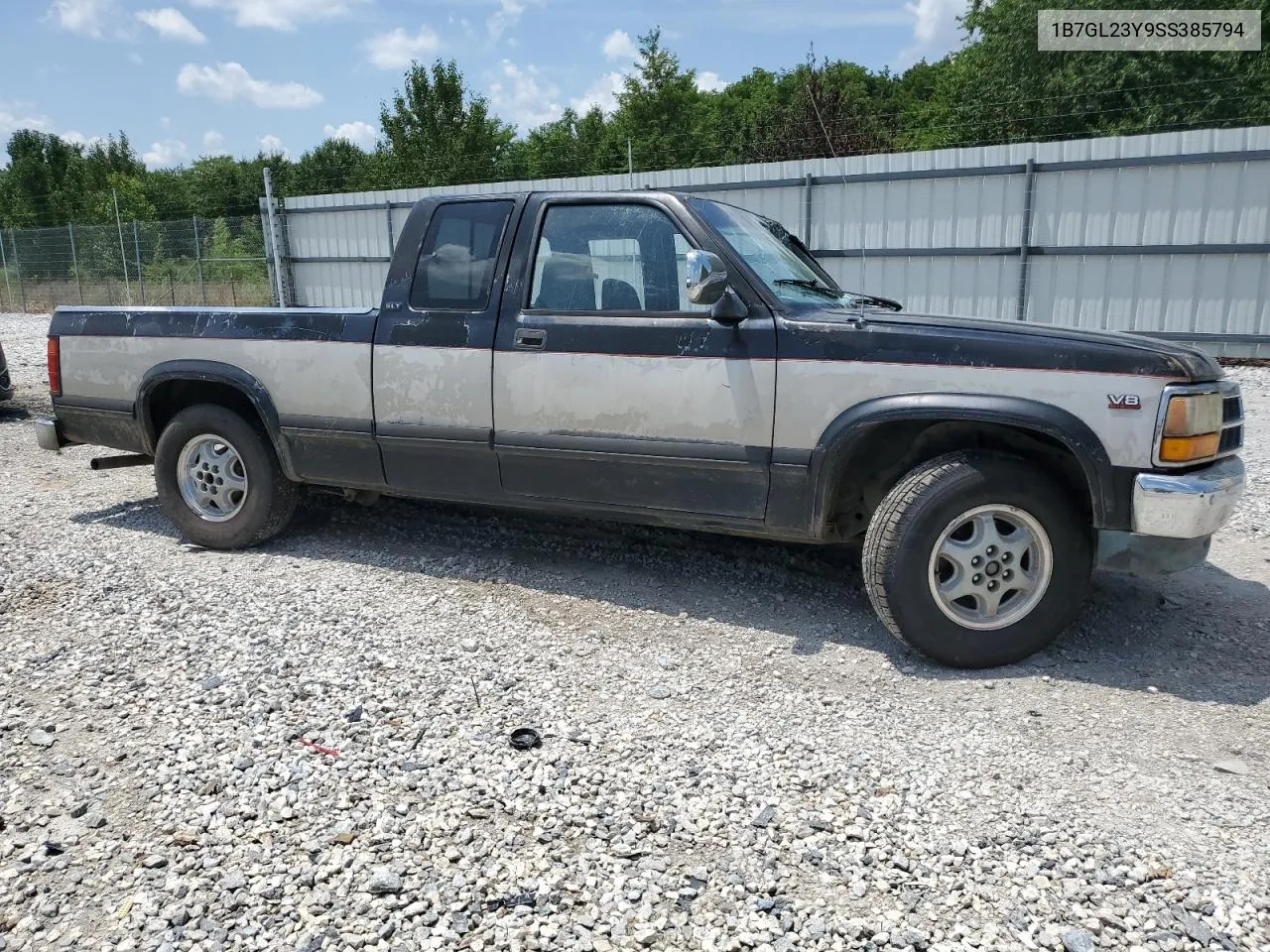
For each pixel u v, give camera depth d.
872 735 3.16
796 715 3.31
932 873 2.46
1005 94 33.03
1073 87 30.48
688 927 2.26
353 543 5.27
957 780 2.88
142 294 25.02
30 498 6.38
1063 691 3.49
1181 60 28.66
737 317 3.89
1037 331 3.62
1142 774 2.92
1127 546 3.51
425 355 4.52
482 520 5.66
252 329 4.93
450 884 2.41
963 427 3.79
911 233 14.70
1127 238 13.06
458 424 4.50
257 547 5.22
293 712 3.30
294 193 59.38
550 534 5.39
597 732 3.17
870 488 4.09
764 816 2.68
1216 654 3.83
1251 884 2.41
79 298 26.38
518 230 4.40
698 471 4.05
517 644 3.90
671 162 35.94
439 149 35.62
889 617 3.67
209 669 3.63
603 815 2.70
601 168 40.88
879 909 2.32
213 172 62.31
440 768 2.94
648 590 4.54
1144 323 13.23
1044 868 2.47
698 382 3.98
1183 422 3.34
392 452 4.71
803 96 27.91
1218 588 4.61
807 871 2.46
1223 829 2.64
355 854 2.53
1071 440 3.44
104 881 2.42
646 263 4.18
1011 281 14.04
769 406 3.86
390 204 20.02
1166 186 12.66
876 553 3.64
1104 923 2.27
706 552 5.07
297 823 2.66
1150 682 3.57
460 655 3.78
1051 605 3.65
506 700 3.39
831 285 4.76
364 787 2.84
